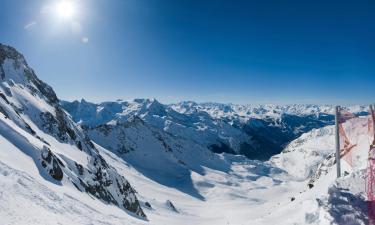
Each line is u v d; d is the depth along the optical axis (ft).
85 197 155.43
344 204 53.06
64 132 358.02
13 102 342.03
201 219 414.62
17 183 90.33
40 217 73.20
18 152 147.64
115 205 210.18
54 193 103.09
